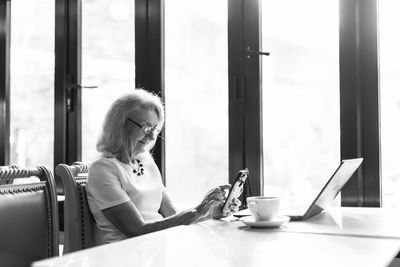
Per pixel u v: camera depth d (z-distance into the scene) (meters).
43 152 3.37
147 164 2.05
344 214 1.77
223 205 1.71
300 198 2.55
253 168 2.62
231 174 2.69
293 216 1.60
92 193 1.80
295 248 1.11
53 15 3.37
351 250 1.09
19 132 3.47
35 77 3.42
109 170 1.83
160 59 2.90
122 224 1.76
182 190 2.86
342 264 0.95
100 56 3.18
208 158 2.78
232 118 2.68
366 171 2.38
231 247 1.13
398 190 2.35
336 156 2.47
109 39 3.15
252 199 1.48
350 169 1.76
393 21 2.36
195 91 2.83
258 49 2.62
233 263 0.96
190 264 0.96
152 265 0.95
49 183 1.64
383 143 2.38
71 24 3.25
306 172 2.54
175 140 2.87
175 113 2.88
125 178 1.86
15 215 1.44
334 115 2.47
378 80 2.37
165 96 2.91
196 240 1.22
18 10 3.52
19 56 3.50
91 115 3.19
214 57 2.78
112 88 3.13
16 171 1.55
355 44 2.38
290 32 2.58
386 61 2.38
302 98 2.55
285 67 2.59
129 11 3.08
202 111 2.80
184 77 2.86
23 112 3.46
